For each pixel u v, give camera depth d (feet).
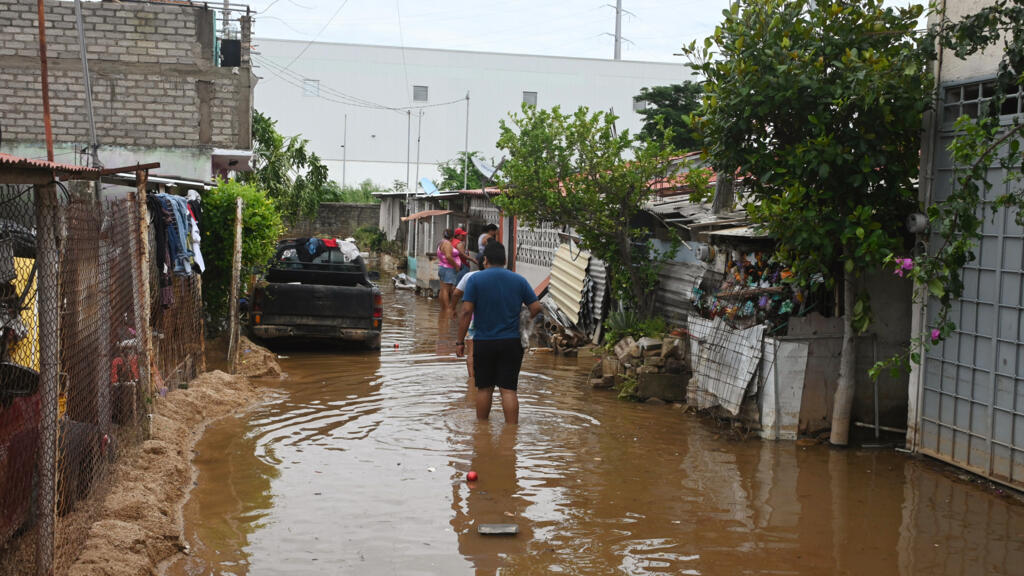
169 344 30.66
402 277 93.25
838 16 27.14
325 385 36.32
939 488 23.66
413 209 104.88
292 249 52.13
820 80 26.53
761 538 19.49
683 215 40.19
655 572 17.37
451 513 20.65
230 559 17.49
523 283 29.99
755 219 27.66
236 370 37.11
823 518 20.97
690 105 82.23
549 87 181.57
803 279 27.61
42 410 14.61
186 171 53.26
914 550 18.90
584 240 43.09
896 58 25.48
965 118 20.40
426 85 177.99
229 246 44.50
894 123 26.17
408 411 31.55
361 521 19.92
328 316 45.09
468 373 38.09
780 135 28.66
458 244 66.18
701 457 26.45
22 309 17.56
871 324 29.55
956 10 26.07
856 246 26.94
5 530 16.01
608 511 21.13
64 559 15.33
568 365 43.57
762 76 26.99
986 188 20.26
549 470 24.50
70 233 16.94
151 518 18.57
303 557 17.67
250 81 54.08
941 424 26.25
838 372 28.99
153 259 28.84
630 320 40.63
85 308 18.53
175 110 53.01
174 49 52.75
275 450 25.98
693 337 32.71
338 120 175.22
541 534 19.38
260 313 44.42
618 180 39.86
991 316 24.18
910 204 28.12
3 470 15.97
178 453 24.44
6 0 50.55
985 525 20.63
